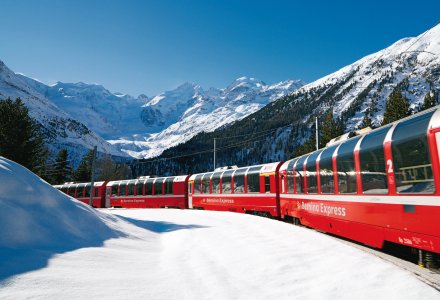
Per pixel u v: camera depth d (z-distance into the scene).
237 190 22.02
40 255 6.06
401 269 5.75
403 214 7.15
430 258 6.69
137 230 11.25
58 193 9.43
